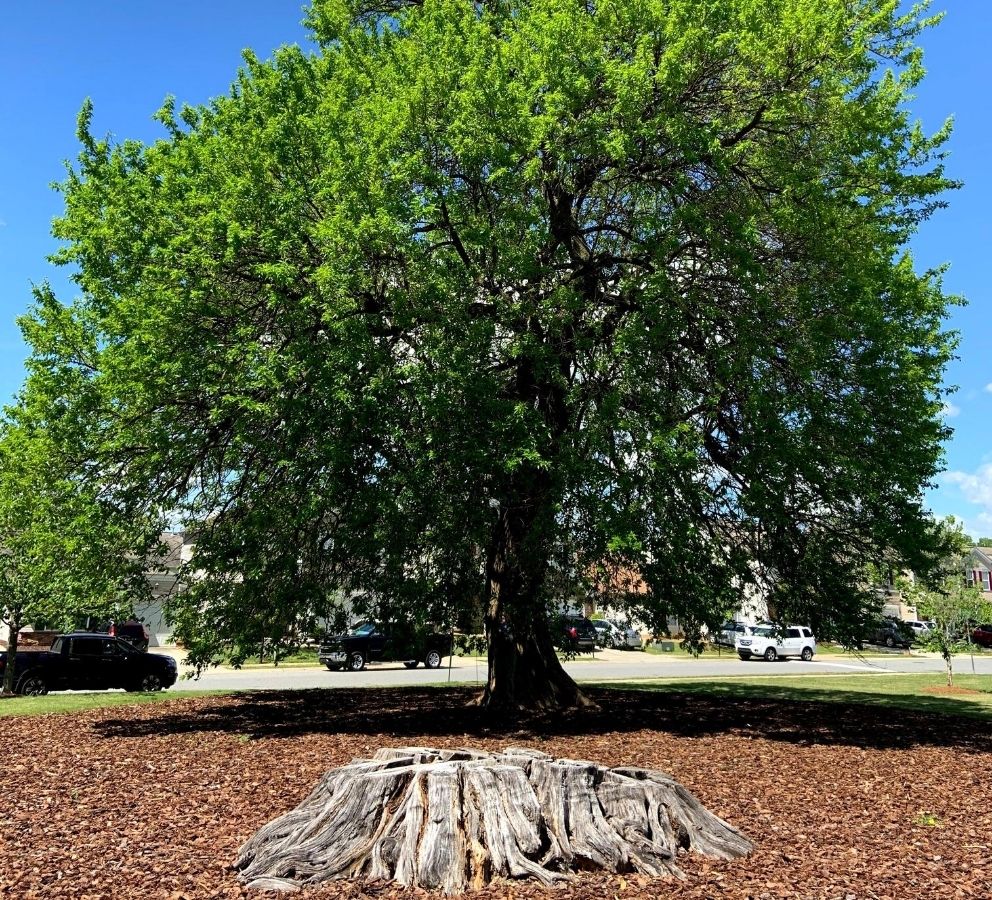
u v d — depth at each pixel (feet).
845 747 35.47
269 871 16.21
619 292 40.75
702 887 15.97
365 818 16.76
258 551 35.17
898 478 36.42
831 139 38.01
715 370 37.06
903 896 16.14
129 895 15.39
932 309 42.91
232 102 39.63
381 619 36.35
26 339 36.52
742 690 65.41
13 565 54.90
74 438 34.96
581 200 42.39
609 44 36.11
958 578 79.71
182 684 76.18
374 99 36.58
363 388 32.55
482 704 46.14
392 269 36.78
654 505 33.60
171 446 35.22
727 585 36.06
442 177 35.91
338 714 43.93
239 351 33.30
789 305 37.29
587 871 16.52
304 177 35.91
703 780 27.35
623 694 58.44
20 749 32.71
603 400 34.88
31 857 17.93
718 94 37.55
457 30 39.19
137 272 35.29
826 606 39.81
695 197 37.58
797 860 18.21
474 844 16.17
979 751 35.47
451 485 33.50
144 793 24.49
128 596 39.50
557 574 37.91
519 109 34.37
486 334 34.27
